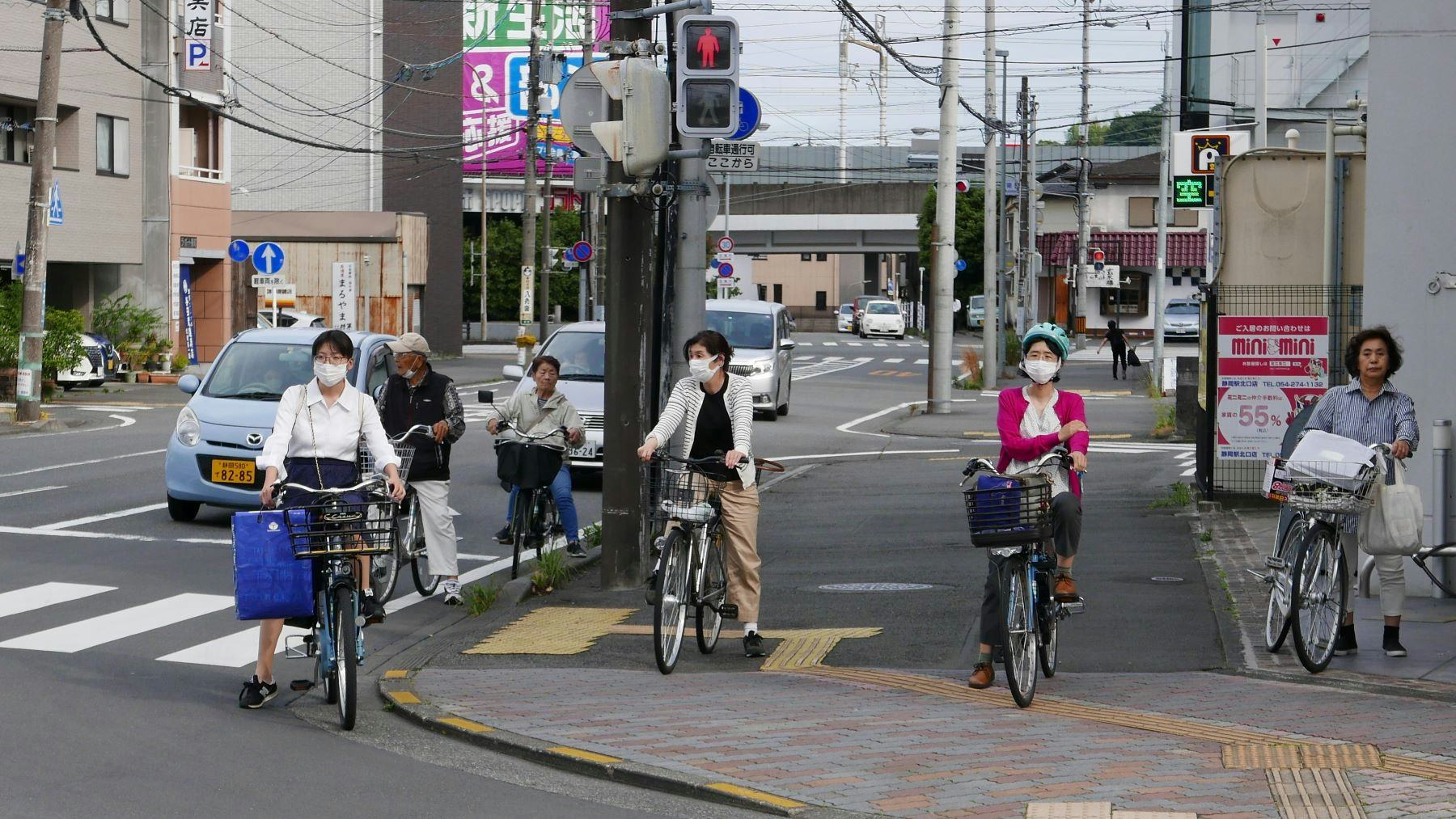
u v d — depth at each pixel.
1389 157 13.64
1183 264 91.06
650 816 7.69
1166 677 10.92
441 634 13.28
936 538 18.70
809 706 9.96
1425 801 7.45
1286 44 44.28
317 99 74.62
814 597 14.72
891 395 48.50
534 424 15.91
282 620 10.09
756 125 17.12
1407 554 11.16
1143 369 65.06
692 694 10.41
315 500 9.84
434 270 76.62
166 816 7.44
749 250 114.19
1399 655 11.47
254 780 8.20
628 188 14.70
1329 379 20.25
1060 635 12.53
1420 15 13.41
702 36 14.03
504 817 7.64
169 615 13.42
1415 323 13.58
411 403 14.30
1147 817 7.21
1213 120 45.53
